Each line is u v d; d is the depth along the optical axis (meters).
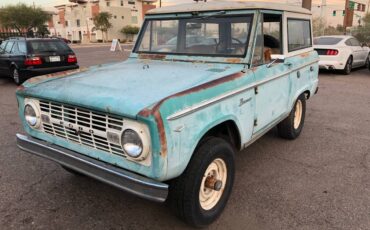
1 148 5.13
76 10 82.75
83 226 3.21
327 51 12.25
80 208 3.51
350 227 3.19
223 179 3.30
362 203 3.60
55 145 3.14
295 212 3.43
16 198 3.69
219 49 3.92
